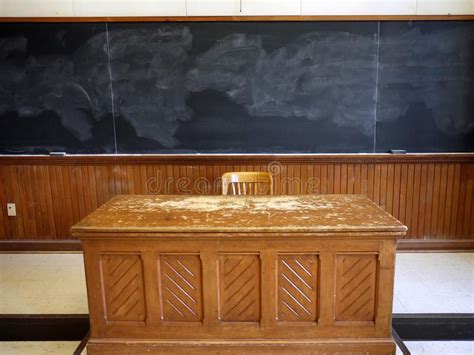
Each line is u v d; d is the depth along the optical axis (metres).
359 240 1.99
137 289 2.07
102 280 2.07
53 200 3.66
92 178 3.63
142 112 3.54
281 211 2.25
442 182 3.57
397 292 2.89
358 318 2.08
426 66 3.43
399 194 3.60
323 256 2.01
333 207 2.32
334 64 3.43
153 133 3.57
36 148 3.61
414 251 3.66
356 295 2.05
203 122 3.55
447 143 3.55
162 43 3.42
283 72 3.45
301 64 3.44
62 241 3.73
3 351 2.41
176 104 3.52
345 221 2.05
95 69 3.47
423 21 3.36
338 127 3.54
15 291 2.99
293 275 2.04
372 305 2.06
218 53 3.43
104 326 2.11
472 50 3.39
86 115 3.55
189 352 2.11
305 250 2.01
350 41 3.39
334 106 3.51
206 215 2.19
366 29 3.37
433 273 3.20
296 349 2.09
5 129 3.58
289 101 3.50
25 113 3.55
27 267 3.41
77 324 2.54
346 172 3.57
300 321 2.09
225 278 2.05
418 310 2.63
